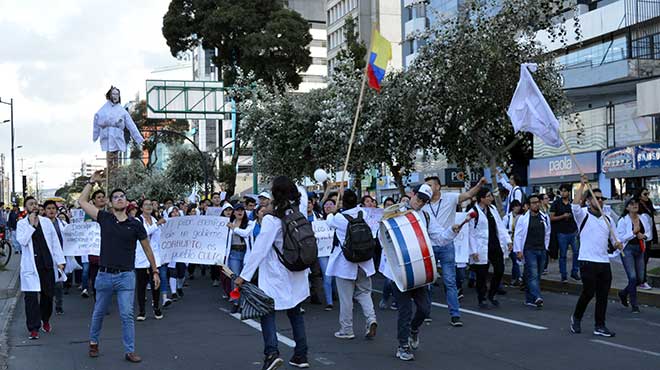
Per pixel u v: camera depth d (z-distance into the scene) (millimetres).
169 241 12703
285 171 29625
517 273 15547
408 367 7805
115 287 8453
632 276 11719
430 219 9539
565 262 14961
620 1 28547
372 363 8031
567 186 15055
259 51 42375
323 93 28141
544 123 11516
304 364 7777
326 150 26750
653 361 7934
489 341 9195
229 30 43750
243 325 11180
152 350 9203
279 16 43688
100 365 8344
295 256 7152
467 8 17938
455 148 20578
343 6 66938
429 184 10406
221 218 12742
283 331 10383
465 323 10625
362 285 9609
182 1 44844
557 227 15031
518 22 17641
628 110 28234
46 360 8711
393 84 21172
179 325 11297
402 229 7953
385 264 8789
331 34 70500
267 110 29094
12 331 11016
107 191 11516
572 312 11711
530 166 33750
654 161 25734
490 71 17344
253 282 12500
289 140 27906
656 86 20281
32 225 10391
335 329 10422
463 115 17828
